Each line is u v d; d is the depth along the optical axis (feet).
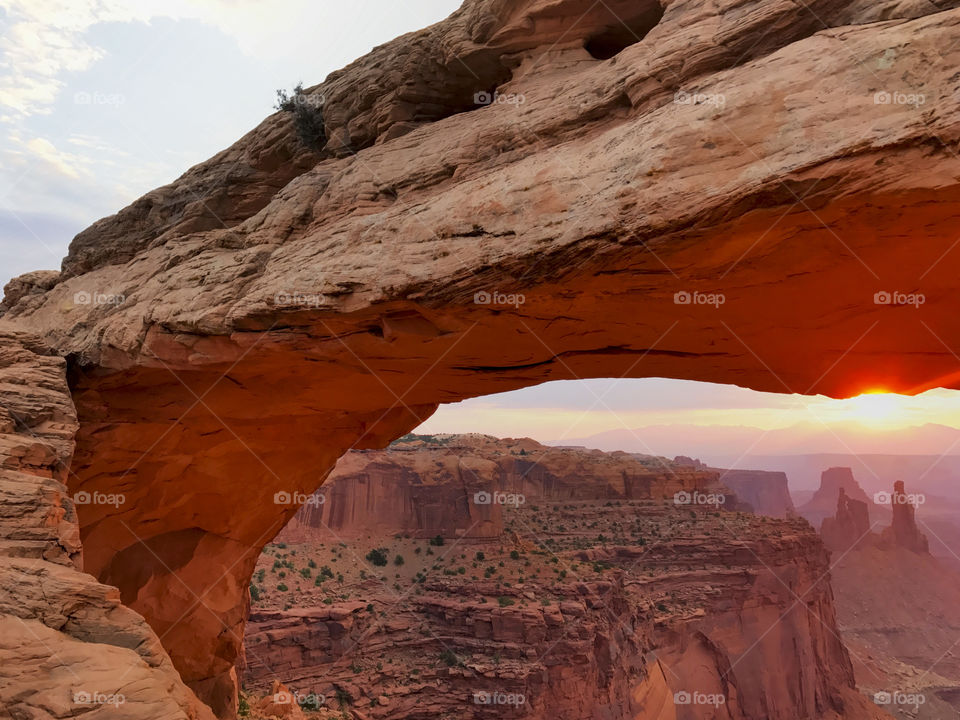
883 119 23.31
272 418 55.21
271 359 42.52
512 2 38.32
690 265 28.37
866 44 24.66
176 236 52.95
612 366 42.11
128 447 51.49
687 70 29.78
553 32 38.34
